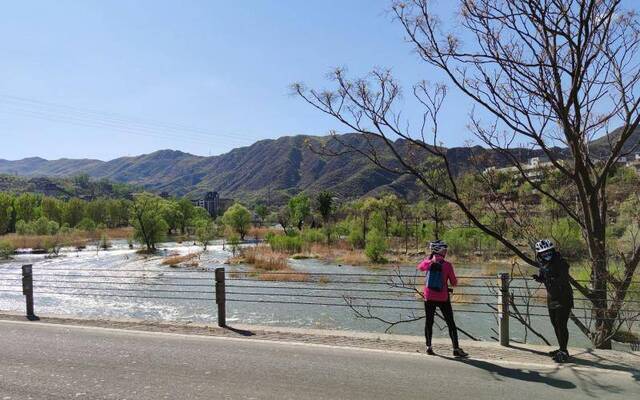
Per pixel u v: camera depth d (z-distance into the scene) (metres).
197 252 57.81
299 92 9.60
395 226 61.53
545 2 8.48
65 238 74.50
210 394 6.10
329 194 87.25
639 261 9.47
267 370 7.07
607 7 8.63
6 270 39.78
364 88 9.50
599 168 10.09
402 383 6.47
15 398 6.00
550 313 7.58
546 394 6.04
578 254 11.27
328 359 7.62
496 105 9.34
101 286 29.97
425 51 9.26
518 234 10.80
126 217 124.75
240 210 87.44
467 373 6.89
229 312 21.75
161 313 21.81
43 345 8.62
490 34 9.09
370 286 27.47
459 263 40.03
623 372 6.92
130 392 6.19
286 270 37.75
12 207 91.44
